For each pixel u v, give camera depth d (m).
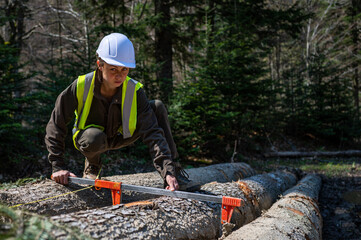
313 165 8.98
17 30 12.58
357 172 7.64
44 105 7.14
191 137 8.15
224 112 9.79
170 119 8.13
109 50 2.21
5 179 5.40
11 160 5.56
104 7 10.35
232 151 9.12
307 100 14.46
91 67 7.90
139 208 2.08
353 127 13.29
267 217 2.80
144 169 6.86
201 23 11.35
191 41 11.52
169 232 2.00
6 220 1.83
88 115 2.54
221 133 9.06
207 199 2.13
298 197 3.76
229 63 9.62
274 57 20.17
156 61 11.10
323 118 13.73
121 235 1.71
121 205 2.07
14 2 11.68
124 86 2.43
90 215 1.80
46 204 2.44
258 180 4.09
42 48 15.35
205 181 4.48
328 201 5.25
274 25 11.09
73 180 2.56
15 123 5.58
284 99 13.97
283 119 13.71
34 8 13.65
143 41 10.12
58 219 1.65
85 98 2.43
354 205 4.97
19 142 6.06
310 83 14.89
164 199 2.39
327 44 19.20
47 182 2.80
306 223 2.87
